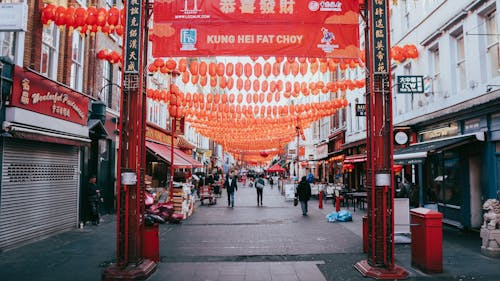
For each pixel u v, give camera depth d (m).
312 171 43.81
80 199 12.85
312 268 7.55
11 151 9.20
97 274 7.05
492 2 10.73
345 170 29.47
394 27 18.61
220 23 7.58
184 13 7.61
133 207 7.04
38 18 10.12
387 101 7.11
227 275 7.06
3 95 8.69
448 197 13.64
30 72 9.49
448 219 13.52
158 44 7.55
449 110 12.92
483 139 10.91
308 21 7.58
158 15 7.61
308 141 46.28
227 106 14.62
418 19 15.78
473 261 7.99
